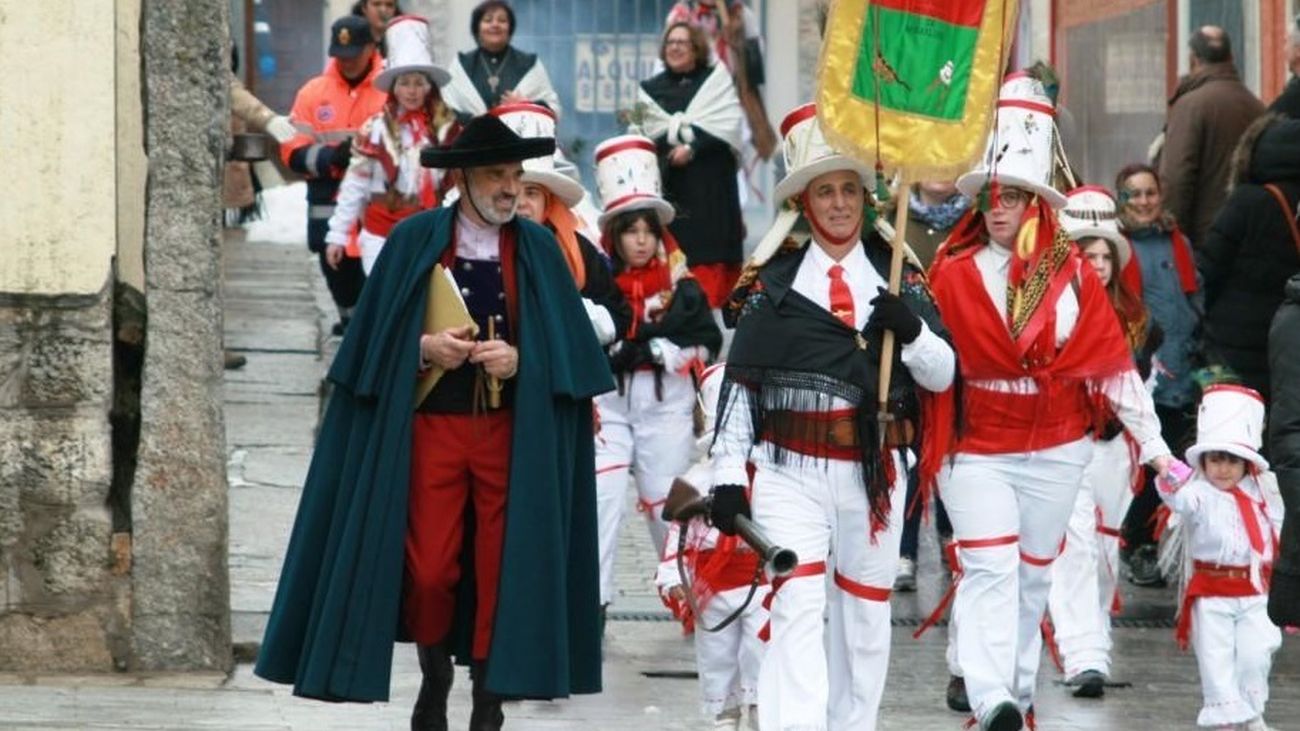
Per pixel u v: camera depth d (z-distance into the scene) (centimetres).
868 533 1458
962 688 1752
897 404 1462
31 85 1709
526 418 1407
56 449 1731
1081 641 1838
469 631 1456
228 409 2664
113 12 1714
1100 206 1912
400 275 1419
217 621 1762
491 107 2823
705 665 1589
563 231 1833
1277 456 1412
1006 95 1752
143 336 1766
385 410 1401
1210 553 1705
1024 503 1619
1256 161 2269
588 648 1446
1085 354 1599
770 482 1451
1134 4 3478
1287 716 1820
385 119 2516
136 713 1608
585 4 4975
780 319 1452
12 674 1733
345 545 1397
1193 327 2294
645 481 1956
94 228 1723
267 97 4944
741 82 3219
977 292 1598
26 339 1723
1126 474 1955
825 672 1427
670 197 2891
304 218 4131
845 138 1462
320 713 1636
